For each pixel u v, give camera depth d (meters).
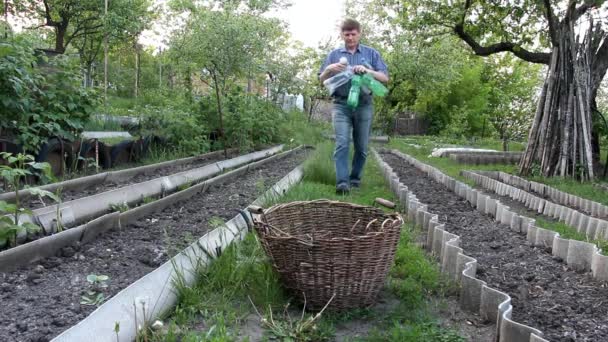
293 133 12.95
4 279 2.48
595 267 2.91
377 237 2.40
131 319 2.12
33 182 4.58
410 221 4.33
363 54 5.54
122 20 17.80
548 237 3.50
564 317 2.39
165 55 14.95
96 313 2.01
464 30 9.79
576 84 7.43
